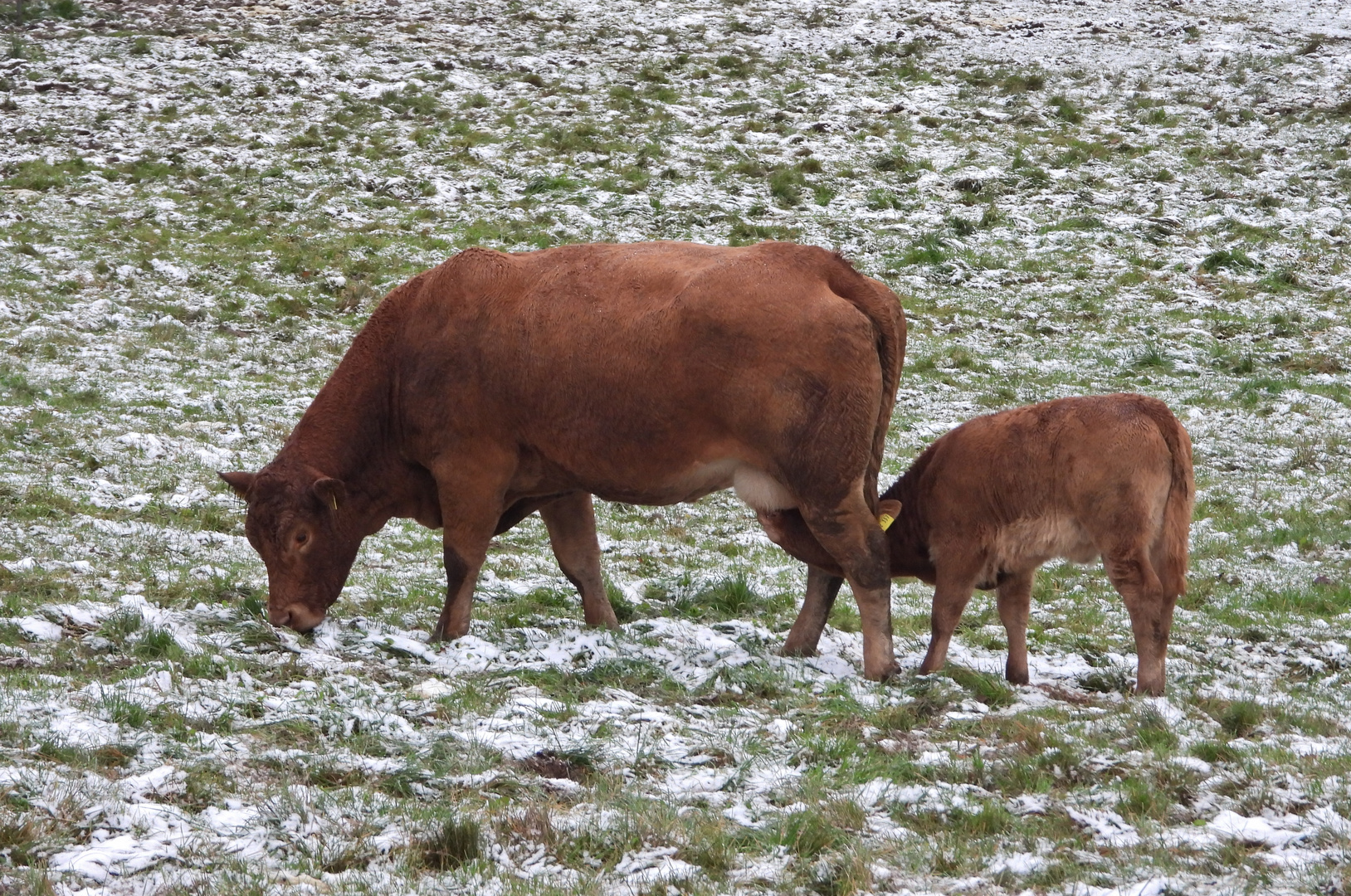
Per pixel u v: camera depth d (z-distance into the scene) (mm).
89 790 16844
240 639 25219
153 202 74688
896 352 25859
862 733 21781
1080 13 114375
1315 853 16406
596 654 26469
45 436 43094
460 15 110688
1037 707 24344
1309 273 71312
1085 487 24766
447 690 23125
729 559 38250
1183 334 64562
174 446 44125
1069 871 15820
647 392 25562
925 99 93750
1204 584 36812
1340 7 116000
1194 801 18578
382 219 74312
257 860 15578
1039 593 35781
